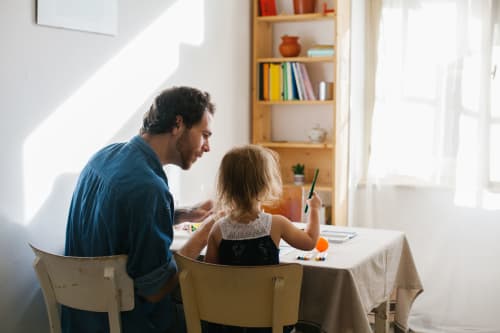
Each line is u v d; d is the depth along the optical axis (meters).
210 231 2.29
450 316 3.88
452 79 3.78
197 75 3.61
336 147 3.90
